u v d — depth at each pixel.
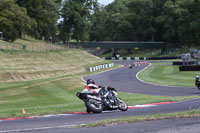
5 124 12.43
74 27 119.06
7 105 26.69
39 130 10.36
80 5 118.12
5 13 85.56
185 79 48.91
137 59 127.56
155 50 149.88
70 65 78.25
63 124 11.89
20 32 91.88
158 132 9.02
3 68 56.50
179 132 8.93
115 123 10.88
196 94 30.89
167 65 84.12
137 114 14.55
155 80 50.09
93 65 87.56
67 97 32.41
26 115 15.34
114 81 49.88
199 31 129.38
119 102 16.36
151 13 157.50
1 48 69.62
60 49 94.31
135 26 161.75
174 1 151.38
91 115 14.80
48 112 16.08
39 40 111.31
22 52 72.25
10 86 43.72
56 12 117.69
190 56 76.44
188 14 131.88
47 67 68.12
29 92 36.84
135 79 52.59
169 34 139.25
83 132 9.53
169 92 34.16
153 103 20.97
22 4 110.25
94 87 15.81
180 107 17.30
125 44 135.12
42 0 112.31
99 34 176.75
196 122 10.58
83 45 129.12
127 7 172.88
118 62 114.38
